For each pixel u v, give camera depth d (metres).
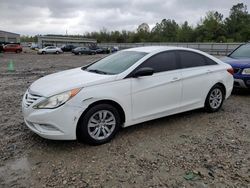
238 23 85.88
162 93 4.92
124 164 3.73
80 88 4.07
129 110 4.55
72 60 28.23
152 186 3.24
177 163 3.78
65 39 83.75
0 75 13.42
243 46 9.23
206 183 3.32
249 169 3.65
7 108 6.47
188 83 5.32
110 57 5.56
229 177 3.45
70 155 3.97
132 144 4.36
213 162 3.82
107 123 4.38
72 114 3.97
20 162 3.76
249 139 4.65
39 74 14.08
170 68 5.12
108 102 4.35
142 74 4.54
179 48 5.44
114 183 3.30
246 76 7.52
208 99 5.88
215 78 5.87
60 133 3.97
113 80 4.36
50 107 3.92
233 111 6.30
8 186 3.22
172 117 5.74
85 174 3.48
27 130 4.93
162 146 4.31
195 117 5.77
